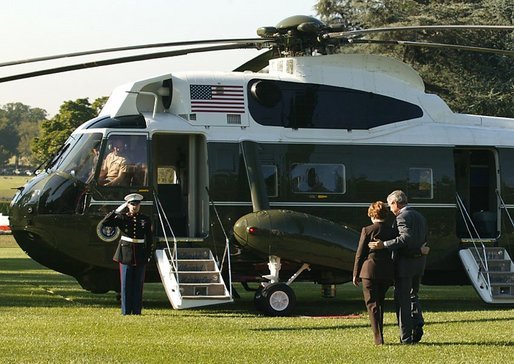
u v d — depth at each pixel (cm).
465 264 3488
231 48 3416
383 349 2195
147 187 3225
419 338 2331
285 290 3095
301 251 3156
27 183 3316
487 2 8175
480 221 3641
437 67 8219
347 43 3478
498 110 8025
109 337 2339
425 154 3531
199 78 3372
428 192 3522
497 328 2672
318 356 2091
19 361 1950
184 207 3422
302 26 3384
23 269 5341
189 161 3362
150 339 2330
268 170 3372
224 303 3297
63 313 2905
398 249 2262
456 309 3359
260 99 3388
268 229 3133
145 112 3338
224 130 3347
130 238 2905
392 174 3488
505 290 3425
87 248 3173
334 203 3422
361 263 2270
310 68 3462
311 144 3422
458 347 2239
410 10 8306
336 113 3466
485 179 3716
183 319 2792
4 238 10688
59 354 2045
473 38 8062
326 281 3456
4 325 2539
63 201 3172
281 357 2072
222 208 3312
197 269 3164
